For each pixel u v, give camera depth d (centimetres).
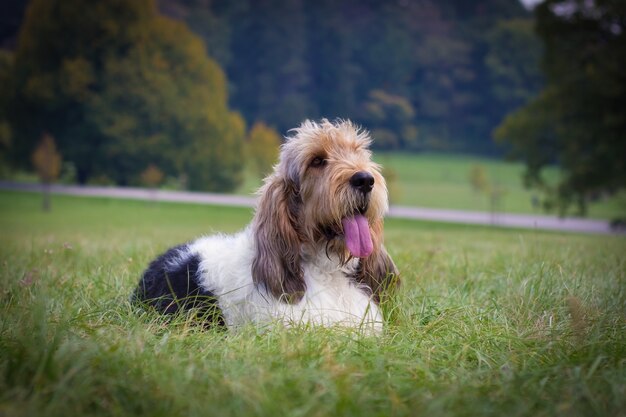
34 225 3152
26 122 6391
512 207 5859
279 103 9144
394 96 9469
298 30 9344
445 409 328
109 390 334
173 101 6272
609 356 400
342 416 315
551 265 656
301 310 473
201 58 6438
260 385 338
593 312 508
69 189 6131
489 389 356
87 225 3119
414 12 10050
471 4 10419
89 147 6303
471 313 513
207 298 505
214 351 412
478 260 821
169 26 6388
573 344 433
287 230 485
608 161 3209
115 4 6259
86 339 414
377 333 475
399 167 8394
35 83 6244
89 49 6312
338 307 487
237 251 520
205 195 6072
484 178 5962
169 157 6262
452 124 9519
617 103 3161
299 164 489
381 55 9519
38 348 372
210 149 6406
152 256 776
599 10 3222
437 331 477
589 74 3147
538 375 370
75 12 6250
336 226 480
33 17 6378
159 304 524
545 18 3375
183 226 2895
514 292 586
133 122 6247
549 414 323
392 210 5156
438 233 1819
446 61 9594
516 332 475
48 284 607
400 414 319
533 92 9269
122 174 6344
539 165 3638
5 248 985
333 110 9250
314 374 354
